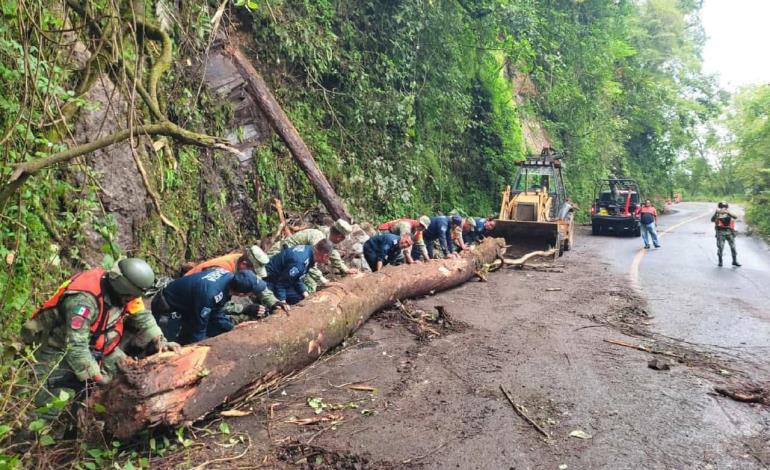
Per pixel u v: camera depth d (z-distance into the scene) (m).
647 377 4.87
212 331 5.02
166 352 3.63
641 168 34.97
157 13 4.46
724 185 56.66
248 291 4.79
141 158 6.68
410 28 13.12
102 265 5.36
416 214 13.98
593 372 4.98
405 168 13.52
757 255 14.13
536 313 7.27
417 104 14.62
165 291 4.72
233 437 3.74
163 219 3.70
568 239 14.41
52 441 3.19
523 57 17.52
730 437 3.76
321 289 5.91
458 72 15.41
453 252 9.55
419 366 5.11
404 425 3.90
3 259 4.54
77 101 4.76
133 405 3.27
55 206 5.34
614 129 28.20
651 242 17.02
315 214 10.41
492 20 15.79
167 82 7.58
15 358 4.10
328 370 5.02
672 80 36.81
